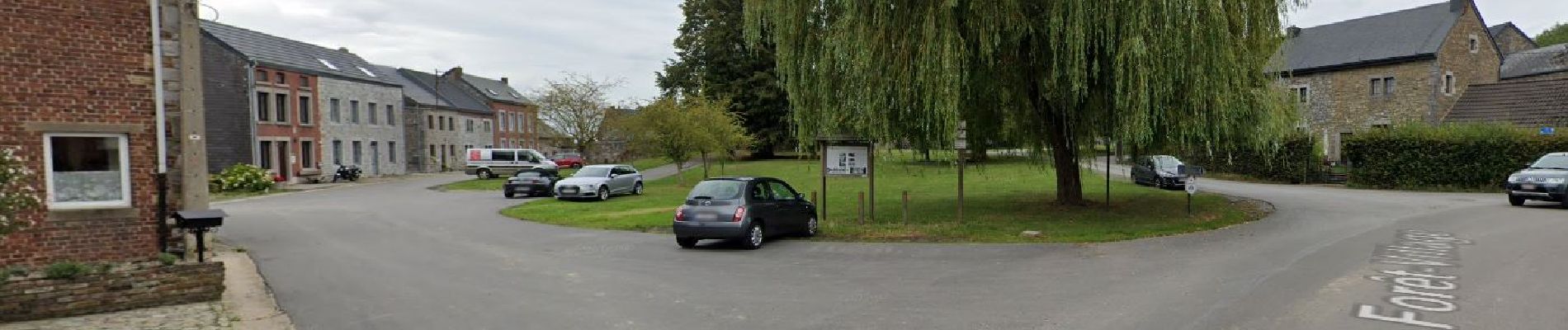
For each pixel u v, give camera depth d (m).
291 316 7.81
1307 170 30.14
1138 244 12.49
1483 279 8.42
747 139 37.12
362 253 12.72
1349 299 7.43
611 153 60.91
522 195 30.25
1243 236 13.22
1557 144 24.00
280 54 43.12
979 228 14.95
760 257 11.85
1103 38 13.52
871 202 16.94
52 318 7.64
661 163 54.84
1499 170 24.81
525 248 13.33
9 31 9.59
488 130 67.81
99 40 10.20
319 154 43.91
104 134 10.28
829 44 15.02
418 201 26.95
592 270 10.65
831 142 16.88
